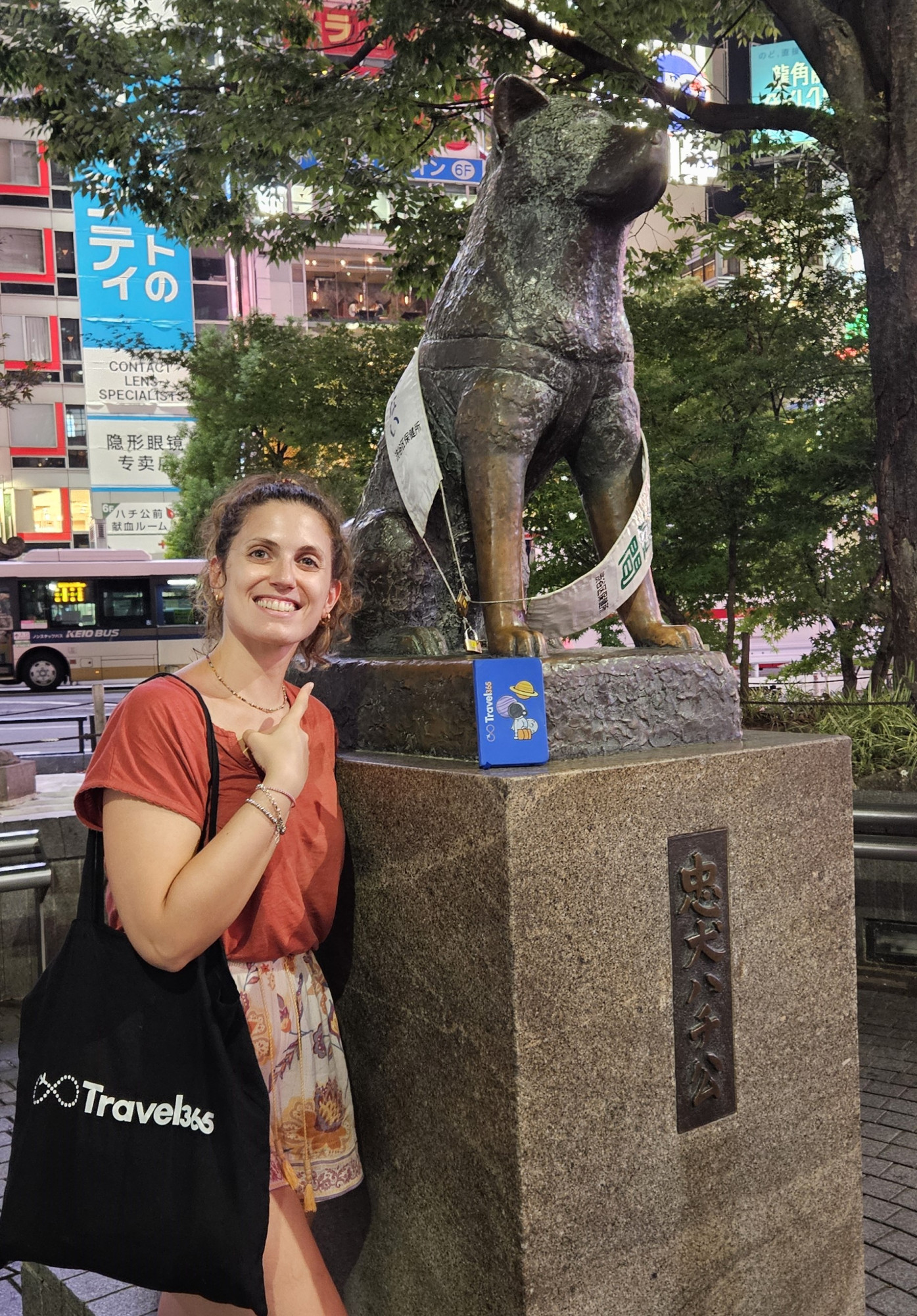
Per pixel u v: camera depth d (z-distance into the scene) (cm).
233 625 179
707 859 190
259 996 179
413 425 223
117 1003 161
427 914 183
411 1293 195
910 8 664
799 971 206
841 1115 215
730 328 771
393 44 805
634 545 226
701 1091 189
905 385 674
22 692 1898
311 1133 185
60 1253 160
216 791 167
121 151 873
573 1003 172
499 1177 171
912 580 677
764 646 1568
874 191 686
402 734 203
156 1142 157
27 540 3312
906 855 454
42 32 840
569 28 817
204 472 1834
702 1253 190
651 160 204
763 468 722
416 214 1038
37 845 438
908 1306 239
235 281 3322
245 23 839
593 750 193
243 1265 152
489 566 209
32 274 3259
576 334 212
